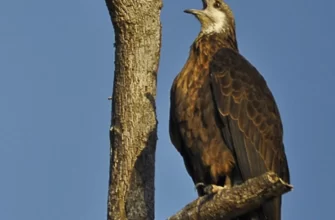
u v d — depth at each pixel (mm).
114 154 10836
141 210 10586
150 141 10828
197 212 9602
